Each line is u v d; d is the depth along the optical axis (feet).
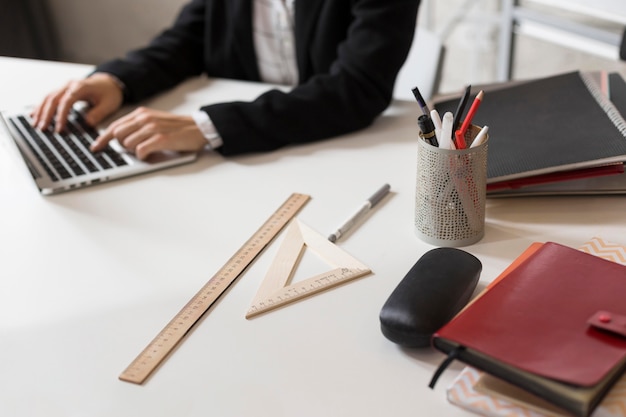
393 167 3.69
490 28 9.02
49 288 2.88
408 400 2.23
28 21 10.76
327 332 2.54
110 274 2.94
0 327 2.67
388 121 4.24
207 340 2.54
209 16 5.14
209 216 3.33
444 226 2.94
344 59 4.19
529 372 2.03
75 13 10.82
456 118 2.94
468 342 2.14
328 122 4.01
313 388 2.30
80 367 2.45
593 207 3.22
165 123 3.93
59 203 3.52
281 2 4.99
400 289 2.52
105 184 3.69
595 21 8.00
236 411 2.23
